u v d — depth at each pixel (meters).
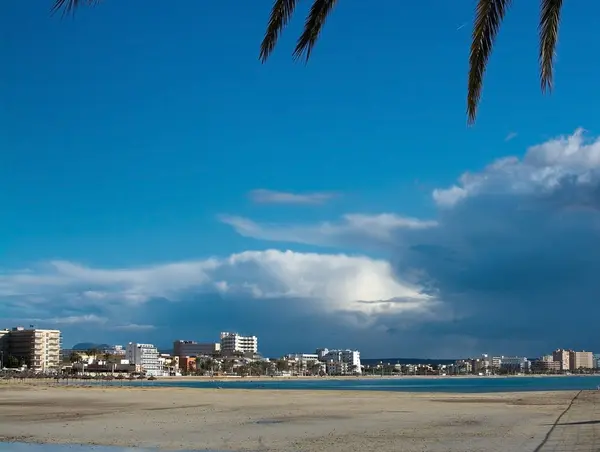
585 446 21.42
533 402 56.66
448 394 86.06
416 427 31.22
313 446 23.38
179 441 25.33
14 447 23.02
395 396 76.94
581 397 67.50
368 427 31.64
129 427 32.31
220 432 29.41
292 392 97.12
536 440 23.91
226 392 97.25
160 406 53.97
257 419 37.84
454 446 22.55
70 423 35.00
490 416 38.31
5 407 52.88
